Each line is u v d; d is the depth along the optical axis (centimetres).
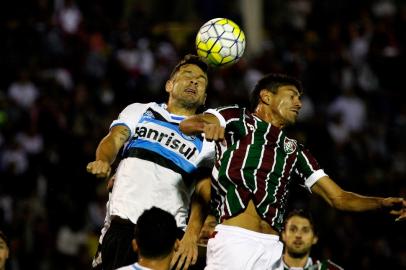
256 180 1823
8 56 5250
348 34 5788
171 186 1969
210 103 4922
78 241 4156
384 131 5219
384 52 5597
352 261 4103
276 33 6003
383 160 4956
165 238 1530
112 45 5484
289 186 1898
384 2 6297
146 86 5131
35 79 4988
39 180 4338
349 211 1895
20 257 4034
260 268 1798
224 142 1862
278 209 1845
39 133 4597
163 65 5344
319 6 6247
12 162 4372
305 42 5756
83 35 5469
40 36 5294
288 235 2348
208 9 6175
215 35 2052
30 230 4125
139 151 1980
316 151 4681
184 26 6334
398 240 4250
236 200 1819
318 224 4125
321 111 5241
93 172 1661
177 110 2027
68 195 4250
